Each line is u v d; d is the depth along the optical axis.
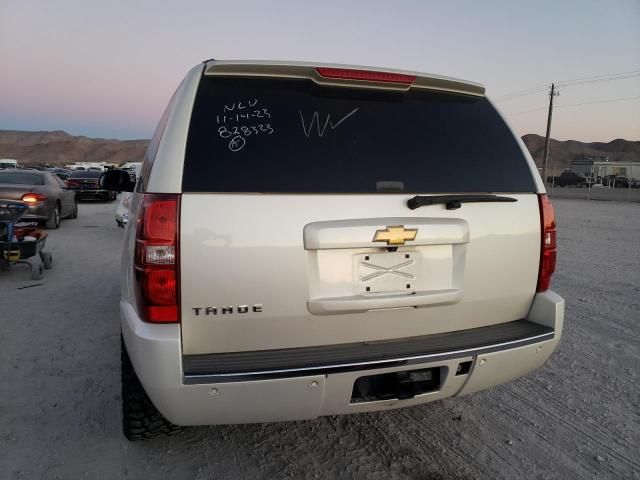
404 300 2.34
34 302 5.83
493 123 2.77
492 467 2.73
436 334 2.52
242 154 2.22
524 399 3.54
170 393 2.07
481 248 2.51
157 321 2.10
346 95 2.51
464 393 2.53
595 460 2.80
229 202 2.12
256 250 2.13
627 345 4.57
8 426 3.07
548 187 48.81
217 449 2.87
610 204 27.70
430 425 3.17
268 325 2.20
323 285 2.24
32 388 3.60
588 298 6.16
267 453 2.84
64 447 2.86
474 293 2.53
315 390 2.17
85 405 3.36
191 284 2.09
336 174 2.30
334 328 2.31
